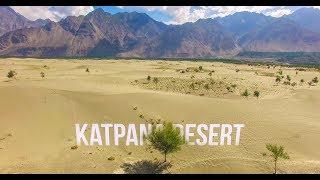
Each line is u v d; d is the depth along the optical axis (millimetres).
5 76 84625
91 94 53500
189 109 48344
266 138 39312
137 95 53875
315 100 63750
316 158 34219
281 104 59031
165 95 55062
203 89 70625
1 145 35531
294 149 36500
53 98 50000
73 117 44188
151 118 44625
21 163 31828
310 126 44656
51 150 35094
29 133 39000
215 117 45906
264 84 79188
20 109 45031
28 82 68562
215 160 32719
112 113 45906
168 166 31797
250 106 53594
